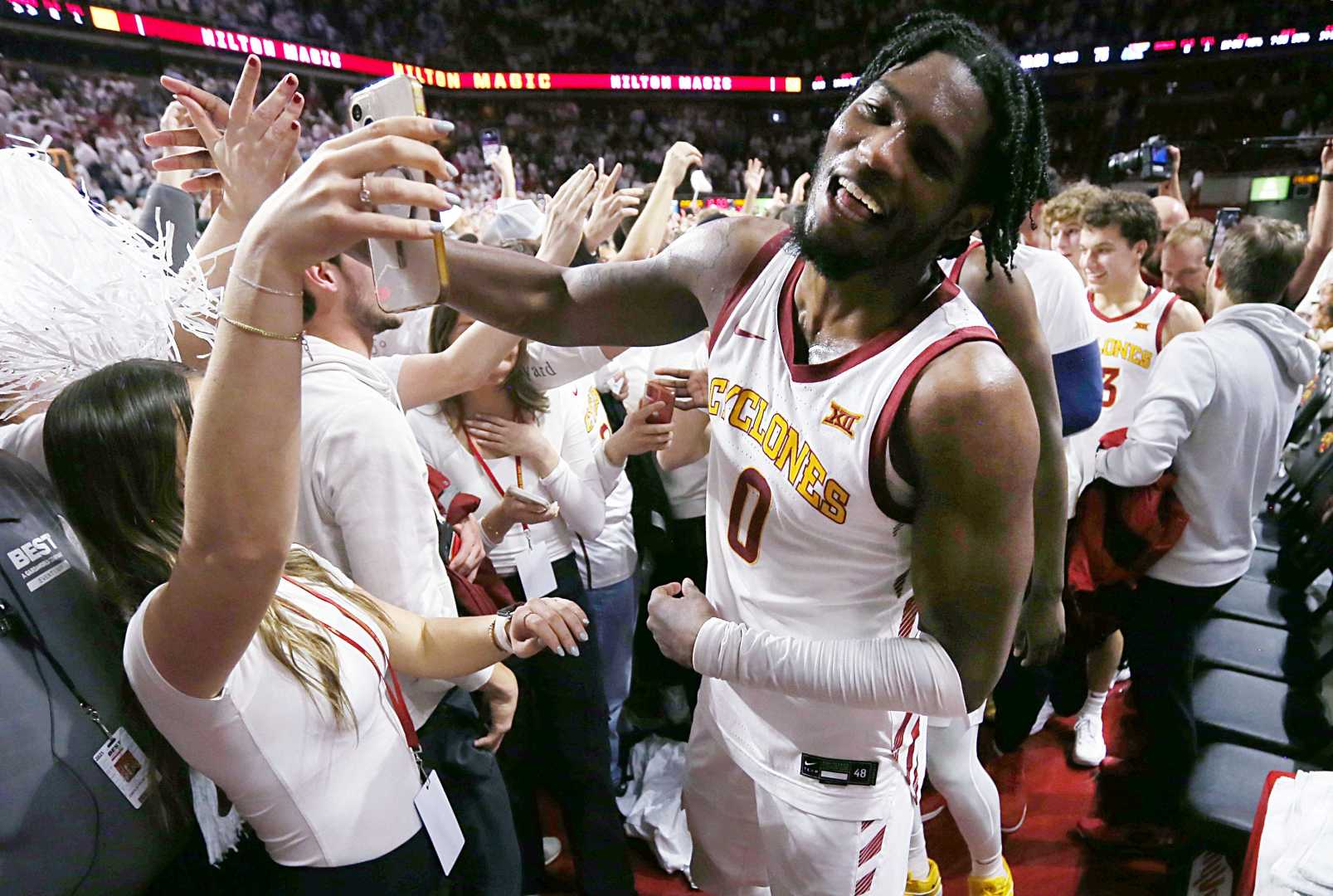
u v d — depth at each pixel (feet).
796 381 3.26
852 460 3.11
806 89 55.57
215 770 2.64
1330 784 4.22
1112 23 46.47
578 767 5.83
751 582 3.66
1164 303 7.78
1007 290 4.37
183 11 40.68
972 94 2.78
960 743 5.25
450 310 5.44
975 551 2.99
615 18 56.08
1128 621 6.84
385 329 4.17
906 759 3.85
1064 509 4.79
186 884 2.98
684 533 7.26
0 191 2.71
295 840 2.86
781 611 3.58
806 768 3.76
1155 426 6.13
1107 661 7.82
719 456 3.68
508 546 5.65
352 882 2.98
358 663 3.05
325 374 3.74
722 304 3.66
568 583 5.90
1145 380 7.84
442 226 2.06
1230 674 6.73
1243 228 6.44
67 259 2.80
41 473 2.98
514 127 54.95
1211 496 6.20
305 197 1.92
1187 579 6.43
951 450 2.90
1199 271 9.55
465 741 4.25
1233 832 4.95
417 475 3.84
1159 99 45.39
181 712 2.44
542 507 5.13
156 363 2.81
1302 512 8.30
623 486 6.68
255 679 2.64
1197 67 44.78
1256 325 6.13
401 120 2.00
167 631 2.27
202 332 3.17
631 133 55.62
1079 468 6.81
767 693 3.78
